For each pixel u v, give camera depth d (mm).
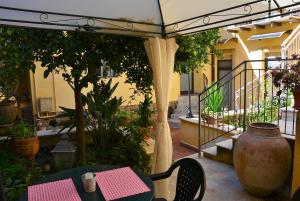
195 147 5527
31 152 3438
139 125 4152
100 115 3887
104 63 3455
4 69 2756
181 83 9461
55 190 1854
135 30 2908
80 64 3031
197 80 9336
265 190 2949
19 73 2939
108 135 3982
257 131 2977
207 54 4047
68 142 3602
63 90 6621
